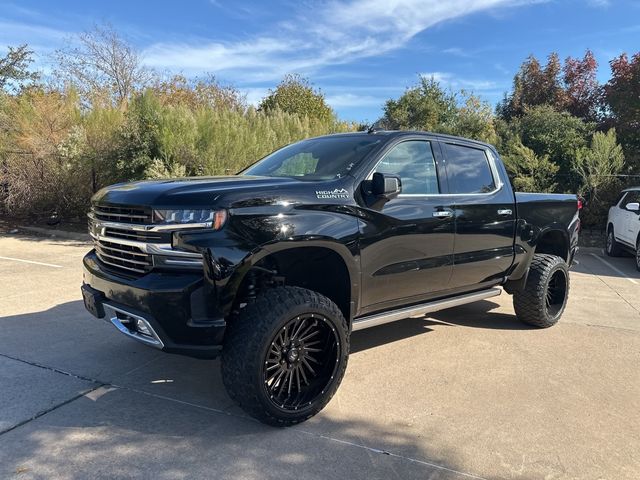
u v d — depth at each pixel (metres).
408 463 3.05
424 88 28.00
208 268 3.12
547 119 16.34
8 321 5.49
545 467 3.05
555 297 6.05
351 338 5.36
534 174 14.78
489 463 3.07
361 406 3.78
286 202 3.47
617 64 16.59
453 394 4.02
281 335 3.37
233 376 3.24
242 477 2.86
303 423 3.51
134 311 3.31
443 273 4.61
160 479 2.82
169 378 4.16
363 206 3.89
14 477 2.79
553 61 25.28
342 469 2.97
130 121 12.46
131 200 3.41
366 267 3.91
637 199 11.11
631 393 4.11
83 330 5.24
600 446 3.30
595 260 11.72
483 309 6.67
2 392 3.79
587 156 14.34
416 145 4.57
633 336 5.63
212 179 3.84
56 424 3.38
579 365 4.70
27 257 9.65
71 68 25.94
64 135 13.80
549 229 5.75
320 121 20.41
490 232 5.01
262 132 14.29
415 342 5.25
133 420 3.46
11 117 14.23
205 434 3.31
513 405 3.85
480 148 5.27
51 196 14.09
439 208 4.49
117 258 3.57
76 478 2.80
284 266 3.82
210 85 27.23
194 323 3.16
